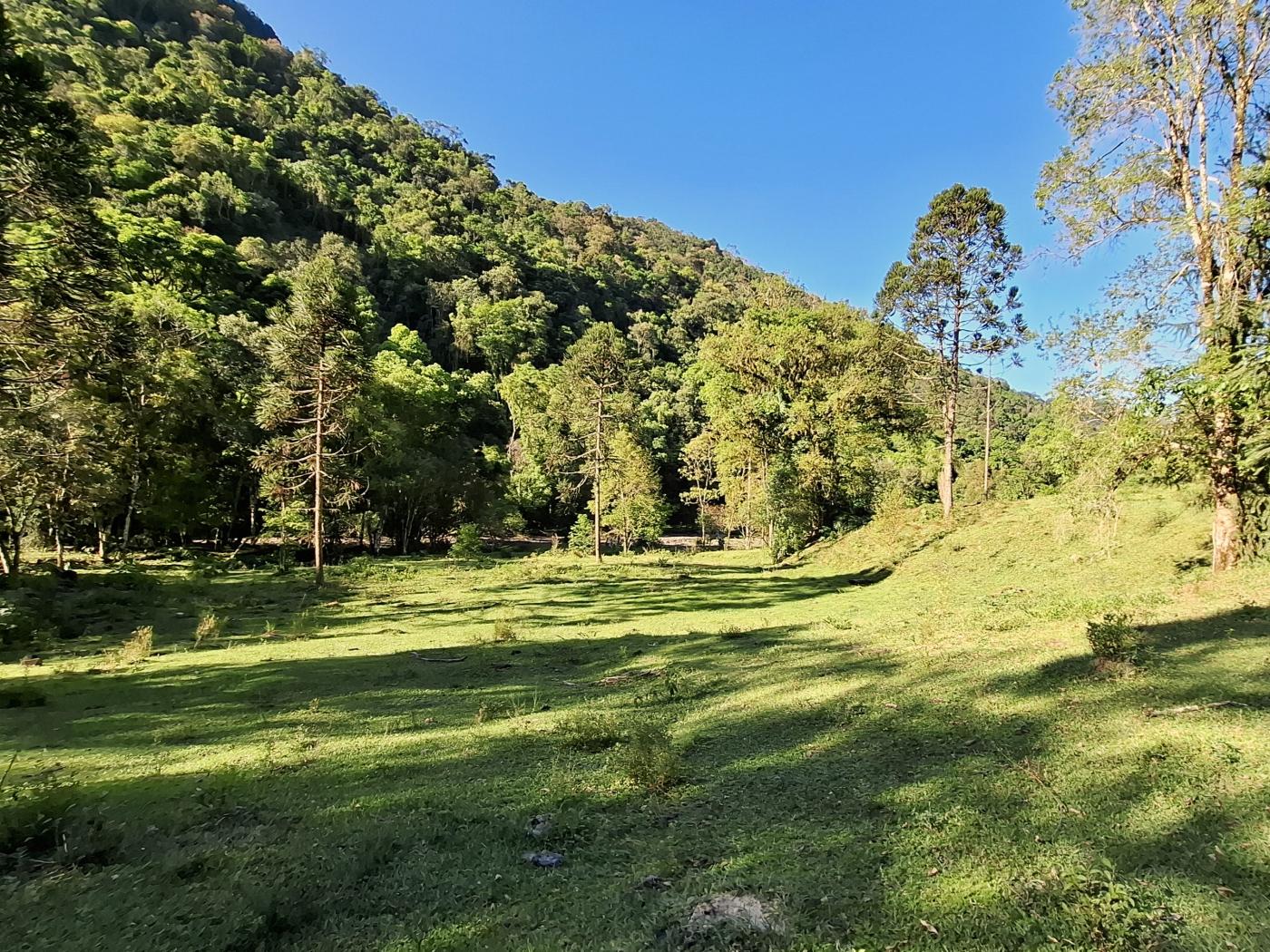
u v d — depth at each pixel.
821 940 2.82
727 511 47.62
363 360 28.91
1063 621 10.16
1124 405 12.58
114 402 27.80
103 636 15.85
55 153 15.54
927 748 5.36
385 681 10.80
